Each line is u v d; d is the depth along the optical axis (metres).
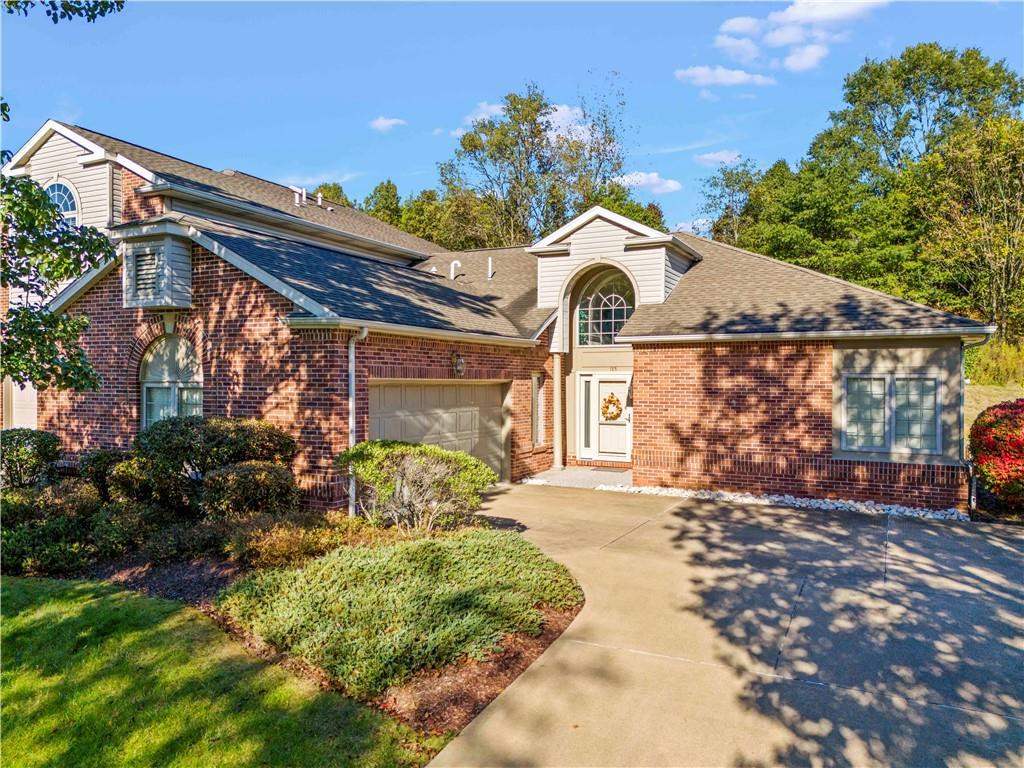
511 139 40.56
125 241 11.45
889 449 12.11
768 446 13.05
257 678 5.09
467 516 10.38
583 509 11.97
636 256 15.93
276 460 10.07
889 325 11.89
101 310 12.35
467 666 5.31
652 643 5.95
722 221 44.91
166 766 4.04
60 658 5.47
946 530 10.24
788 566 8.31
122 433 12.20
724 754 4.20
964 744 4.31
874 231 28.67
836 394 12.52
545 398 16.88
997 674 5.32
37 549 7.79
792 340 12.80
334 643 5.33
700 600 7.07
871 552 8.96
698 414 13.70
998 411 11.65
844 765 4.09
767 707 4.80
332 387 10.02
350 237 20.00
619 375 17.20
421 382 12.35
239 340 10.89
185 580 7.24
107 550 8.03
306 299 10.00
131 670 5.24
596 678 5.25
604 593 7.30
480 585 6.61
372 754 4.15
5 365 7.41
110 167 15.59
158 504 9.75
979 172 27.30
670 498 13.07
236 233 12.37
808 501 12.44
